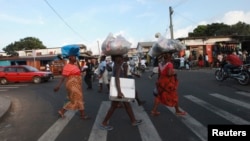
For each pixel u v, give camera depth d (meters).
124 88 6.05
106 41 6.12
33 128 6.77
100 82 13.23
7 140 5.91
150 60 44.91
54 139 5.72
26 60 40.31
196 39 35.12
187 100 9.48
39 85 19.75
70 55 7.12
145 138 5.45
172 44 7.09
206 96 10.20
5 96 14.04
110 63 13.27
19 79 21.81
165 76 7.05
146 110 8.05
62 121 7.29
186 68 28.70
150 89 13.19
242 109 7.69
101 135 5.80
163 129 6.01
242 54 24.33
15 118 8.20
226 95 10.26
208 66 30.75
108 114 6.24
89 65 14.61
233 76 13.59
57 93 14.00
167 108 8.17
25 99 12.45
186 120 6.69
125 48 5.98
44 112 8.86
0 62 40.69
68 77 7.23
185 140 5.23
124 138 5.52
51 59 39.72
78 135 5.91
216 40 35.28
